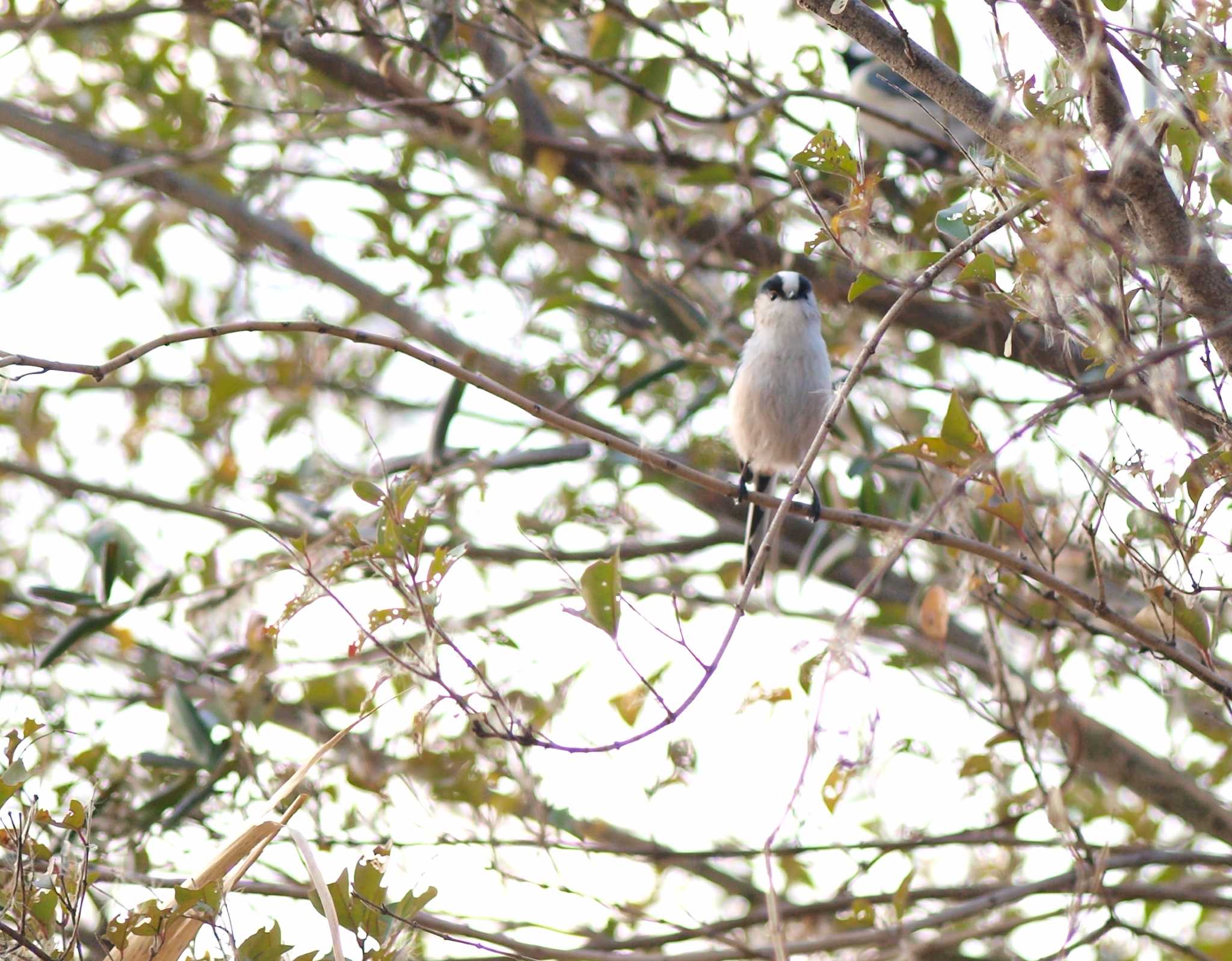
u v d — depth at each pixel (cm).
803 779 683
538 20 1238
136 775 1052
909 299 641
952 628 1195
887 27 656
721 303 1356
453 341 1413
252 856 641
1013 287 649
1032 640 1129
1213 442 752
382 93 1280
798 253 1252
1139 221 613
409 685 798
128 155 1428
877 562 1096
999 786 1073
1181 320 723
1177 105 594
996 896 993
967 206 720
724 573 1385
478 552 1316
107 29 1390
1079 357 803
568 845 1020
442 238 1356
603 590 654
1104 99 589
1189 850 1084
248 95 1346
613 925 1096
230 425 1494
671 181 1303
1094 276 619
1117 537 718
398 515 686
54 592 1045
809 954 978
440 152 1277
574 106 1370
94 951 791
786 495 673
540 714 1023
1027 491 986
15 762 671
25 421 1452
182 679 1155
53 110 1427
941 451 725
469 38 1196
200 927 629
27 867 665
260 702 1046
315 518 1180
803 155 688
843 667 674
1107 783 1170
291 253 1442
